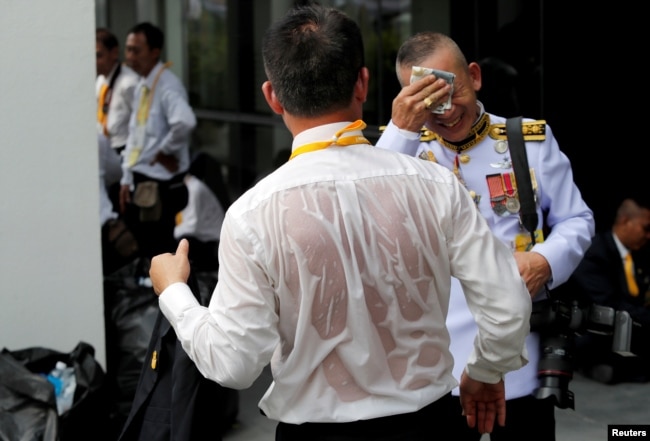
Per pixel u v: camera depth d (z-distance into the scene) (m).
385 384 2.10
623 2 5.37
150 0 9.88
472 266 2.09
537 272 2.73
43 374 3.87
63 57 4.01
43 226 4.04
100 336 4.16
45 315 4.07
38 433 3.49
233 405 4.54
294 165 2.11
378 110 6.70
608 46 5.39
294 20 2.14
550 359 2.83
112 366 4.27
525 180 2.83
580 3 5.37
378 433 2.10
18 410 3.54
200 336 2.06
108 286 4.55
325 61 2.09
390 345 2.11
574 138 5.42
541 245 2.79
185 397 2.45
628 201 5.09
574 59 5.39
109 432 3.98
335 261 2.04
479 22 5.67
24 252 4.02
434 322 2.14
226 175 8.50
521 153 2.84
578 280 5.12
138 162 6.01
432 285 2.12
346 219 2.05
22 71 3.96
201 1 8.88
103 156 6.18
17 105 3.96
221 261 2.06
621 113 5.43
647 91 5.41
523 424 2.90
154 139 6.03
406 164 2.14
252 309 2.01
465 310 2.85
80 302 4.12
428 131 2.97
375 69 6.70
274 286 2.05
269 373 5.31
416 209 2.10
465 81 2.78
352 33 2.14
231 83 8.40
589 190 5.46
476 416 2.53
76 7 4.01
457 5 5.80
